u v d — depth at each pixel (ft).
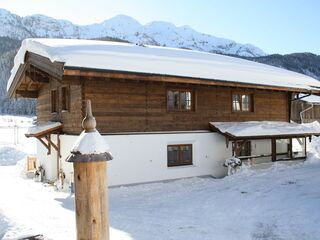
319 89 61.77
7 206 31.99
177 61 47.85
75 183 6.95
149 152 44.55
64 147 45.83
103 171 6.96
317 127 59.77
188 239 23.52
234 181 43.14
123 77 39.01
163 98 46.21
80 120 41.06
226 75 49.47
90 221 6.84
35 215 28.71
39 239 20.75
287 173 46.01
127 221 27.84
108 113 41.86
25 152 76.07
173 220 28.12
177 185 43.32
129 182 42.83
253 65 66.39
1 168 62.95
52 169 49.11
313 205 28.71
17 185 46.34
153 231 25.22
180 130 47.78
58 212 30.17
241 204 31.53
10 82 56.90
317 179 39.93
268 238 23.24
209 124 50.67
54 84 50.85
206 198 34.78
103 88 41.65
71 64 35.88
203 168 49.49
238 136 47.44
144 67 41.27
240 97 55.52
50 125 46.57
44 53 40.32
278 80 58.39
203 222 27.53
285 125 56.90
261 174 46.55
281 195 33.27
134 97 43.78
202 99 50.16
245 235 24.13
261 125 53.01
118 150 42.14
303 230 24.06
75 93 42.98
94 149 6.75
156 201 35.27
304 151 60.59
